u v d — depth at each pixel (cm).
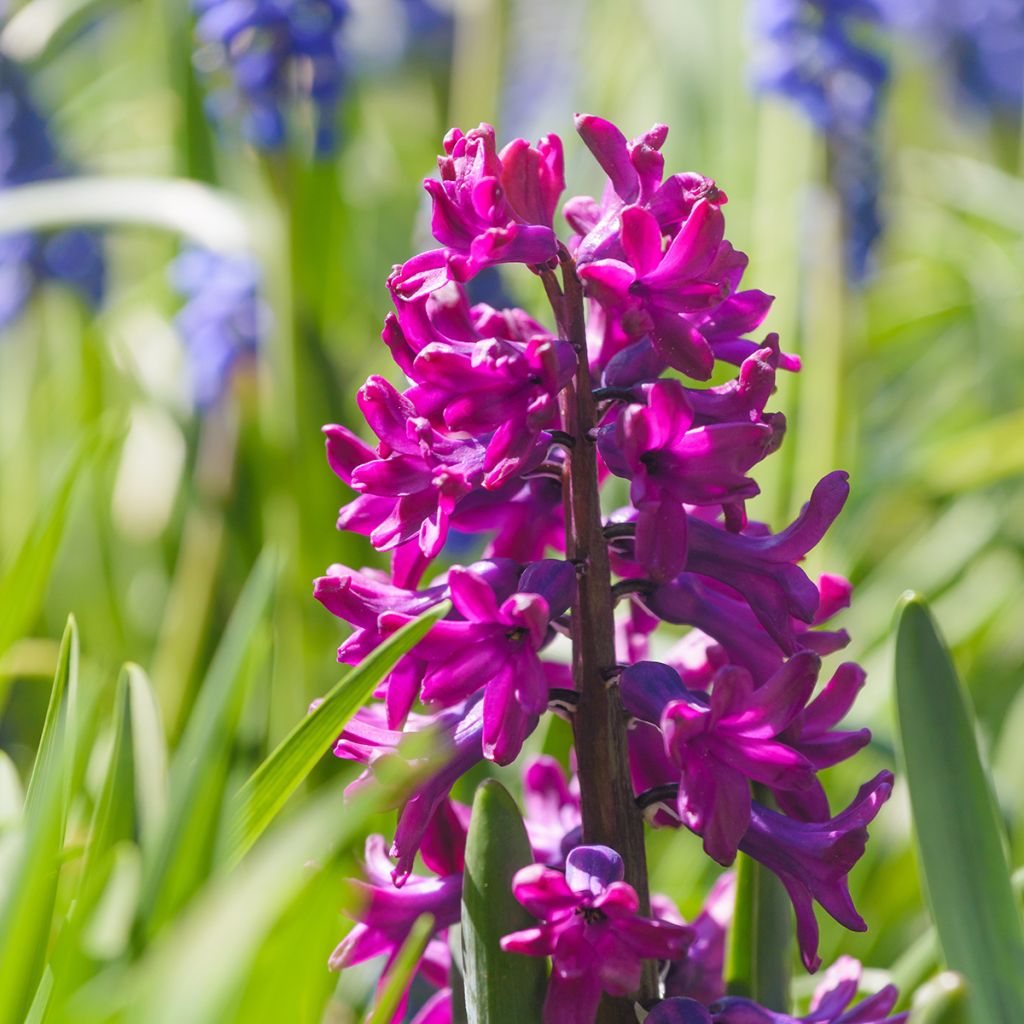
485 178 92
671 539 92
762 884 97
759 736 91
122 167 211
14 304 168
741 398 93
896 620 98
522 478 96
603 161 94
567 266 94
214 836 103
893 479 154
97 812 99
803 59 147
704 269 92
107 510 152
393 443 93
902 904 119
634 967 91
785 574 94
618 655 99
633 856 94
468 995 92
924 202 218
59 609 156
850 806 93
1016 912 96
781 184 167
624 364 95
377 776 92
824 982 96
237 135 155
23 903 90
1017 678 158
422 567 95
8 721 146
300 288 130
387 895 94
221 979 86
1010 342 193
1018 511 173
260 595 104
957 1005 90
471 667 92
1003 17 228
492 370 92
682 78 184
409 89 245
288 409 129
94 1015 92
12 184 160
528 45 216
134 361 164
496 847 91
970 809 97
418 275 94
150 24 199
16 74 160
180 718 131
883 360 212
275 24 140
